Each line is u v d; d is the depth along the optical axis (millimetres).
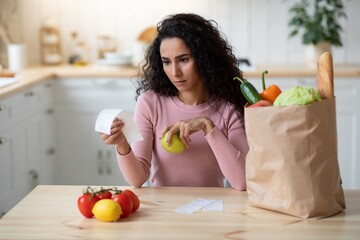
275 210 1443
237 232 1324
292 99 1368
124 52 4230
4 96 2795
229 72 1876
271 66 3914
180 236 1302
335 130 1424
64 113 3754
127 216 1429
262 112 1400
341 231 1330
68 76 3695
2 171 2840
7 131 2902
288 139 1377
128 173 1730
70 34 4227
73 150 3807
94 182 3859
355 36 4145
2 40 3961
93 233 1322
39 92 3451
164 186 1829
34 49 4242
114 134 1618
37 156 3455
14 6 4184
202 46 1777
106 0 4188
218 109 1904
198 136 1854
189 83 1793
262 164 1435
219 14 4168
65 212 1462
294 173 1387
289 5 4137
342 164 3715
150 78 1917
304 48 4176
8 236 1302
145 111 1912
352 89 3625
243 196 1597
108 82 3689
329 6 4102
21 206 1505
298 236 1301
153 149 1928
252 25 4176
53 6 4199
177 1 4160
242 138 1873
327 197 1409
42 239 1287
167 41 1765
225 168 1695
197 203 1531
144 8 4180
